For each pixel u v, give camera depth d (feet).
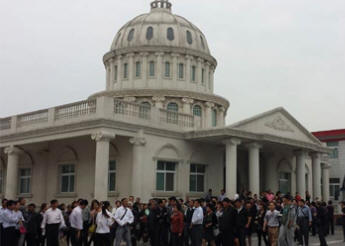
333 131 166.40
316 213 80.12
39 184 105.91
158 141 93.40
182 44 141.79
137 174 87.71
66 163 101.65
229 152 94.38
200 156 102.37
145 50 138.41
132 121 88.79
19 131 101.40
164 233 59.16
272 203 55.01
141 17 150.10
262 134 98.99
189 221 56.08
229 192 92.22
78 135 87.20
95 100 86.02
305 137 116.88
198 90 140.67
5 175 116.78
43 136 94.94
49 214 51.96
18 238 50.16
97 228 49.49
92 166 95.81
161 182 94.17
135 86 137.28
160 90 130.72
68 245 59.47
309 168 133.18
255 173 98.68
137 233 61.82
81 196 96.73
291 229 50.31
